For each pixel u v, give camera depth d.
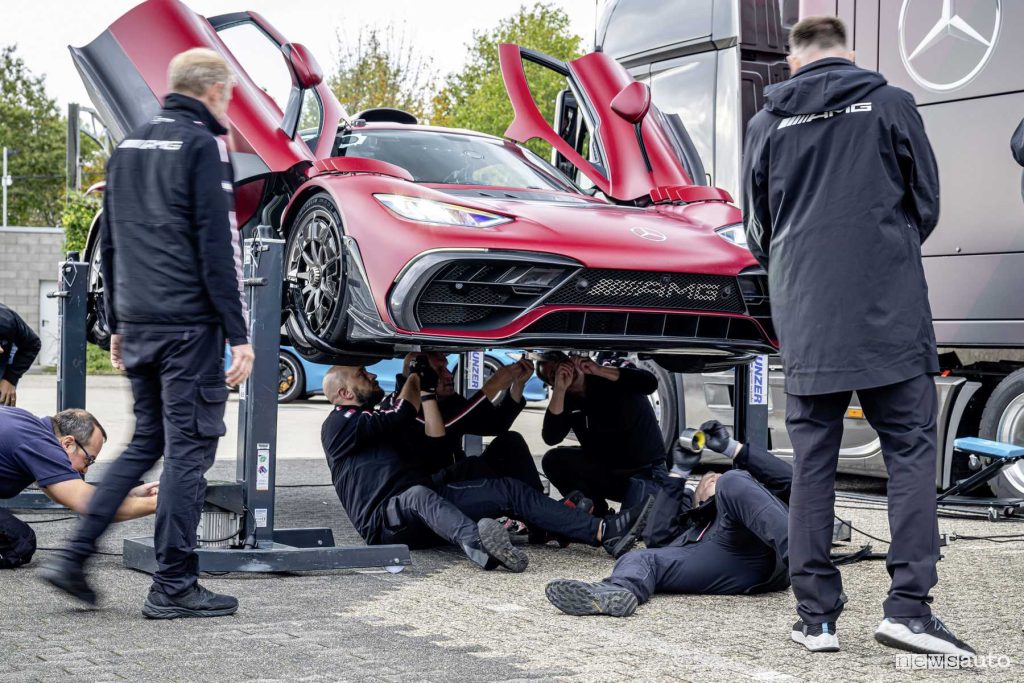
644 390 4.83
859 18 6.23
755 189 3.09
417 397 4.49
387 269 3.81
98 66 4.60
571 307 3.92
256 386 3.90
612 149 5.06
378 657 2.76
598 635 3.04
